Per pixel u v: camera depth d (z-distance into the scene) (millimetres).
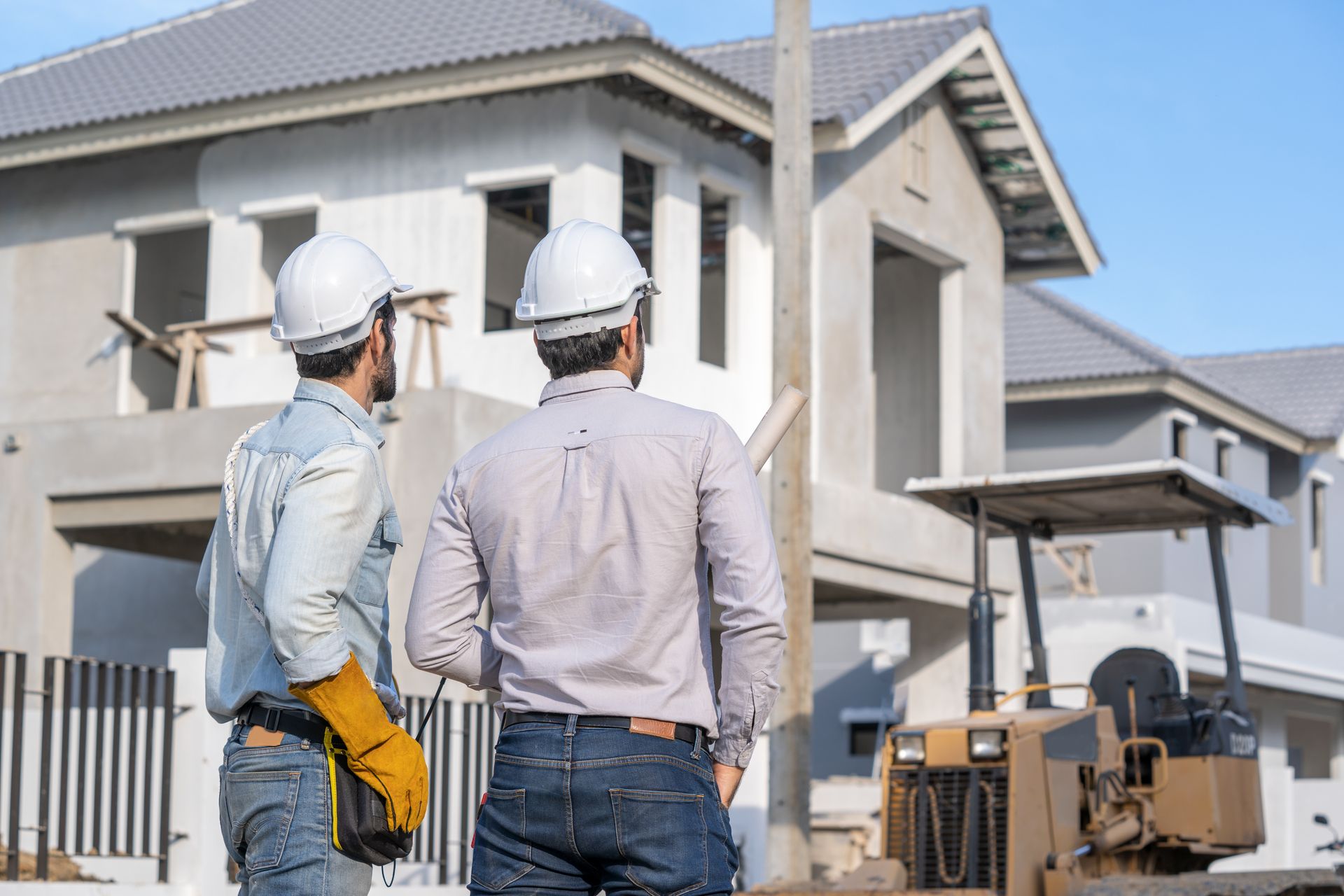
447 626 3309
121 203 17578
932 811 8750
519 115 15664
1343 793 20125
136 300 18531
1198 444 27219
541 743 3055
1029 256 22781
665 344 16141
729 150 17188
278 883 3266
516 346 15281
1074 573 23531
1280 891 8312
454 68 15117
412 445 12891
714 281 22703
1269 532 30703
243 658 3391
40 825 7766
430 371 15586
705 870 3020
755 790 15391
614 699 3037
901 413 21188
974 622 9352
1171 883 8211
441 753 10641
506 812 3088
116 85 18000
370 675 3420
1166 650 20859
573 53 14750
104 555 18609
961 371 20016
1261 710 27547
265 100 15891
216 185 17016
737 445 3166
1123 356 25766
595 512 3111
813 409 17234
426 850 10500
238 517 3393
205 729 8312
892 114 17703
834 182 17734
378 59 15867
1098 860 8984
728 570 3070
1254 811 10062
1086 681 21156
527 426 3260
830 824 18109
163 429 14070
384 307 3574
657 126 16234
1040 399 26172
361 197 16250
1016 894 8258
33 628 14336
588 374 3291
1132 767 9867
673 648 3082
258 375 16344
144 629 18203
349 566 3254
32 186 18078
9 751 9266
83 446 14367
